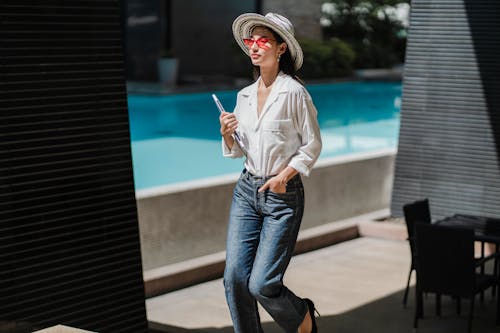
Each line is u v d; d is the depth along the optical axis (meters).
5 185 4.20
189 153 13.30
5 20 4.14
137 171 11.86
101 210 4.64
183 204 6.96
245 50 4.09
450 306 6.22
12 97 4.19
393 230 8.32
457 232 5.28
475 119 8.34
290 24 3.84
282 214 3.88
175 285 6.59
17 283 4.27
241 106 3.97
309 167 3.85
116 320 4.76
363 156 9.09
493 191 8.30
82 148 4.53
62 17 4.39
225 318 5.88
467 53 8.32
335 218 8.63
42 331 3.43
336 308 6.14
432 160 8.61
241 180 4.00
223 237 7.39
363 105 19.97
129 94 20.42
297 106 3.83
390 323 5.80
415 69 8.62
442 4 8.40
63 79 4.41
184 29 23.70
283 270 3.88
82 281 4.57
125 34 21.56
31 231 4.32
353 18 28.23
